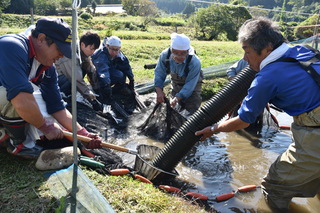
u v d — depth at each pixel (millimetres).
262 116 6070
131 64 10320
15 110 3238
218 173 4500
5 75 3016
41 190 3154
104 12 71688
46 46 3154
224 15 51500
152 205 3229
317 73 2930
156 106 5551
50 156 3525
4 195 3051
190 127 3830
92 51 5605
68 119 4000
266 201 3691
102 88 6195
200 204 3621
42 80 3754
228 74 5922
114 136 5391
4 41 3031
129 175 3799
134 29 48625
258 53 3064
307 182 3229
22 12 51094
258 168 4707
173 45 5105
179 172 4461
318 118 2936
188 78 5559
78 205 2865
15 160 3658
